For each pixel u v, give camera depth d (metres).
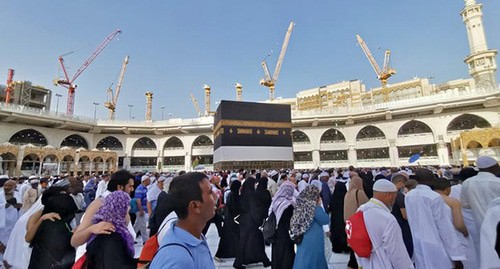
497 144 32.75
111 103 75.25
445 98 37.22
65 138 46.56
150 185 8.22
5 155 37.53
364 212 2.65
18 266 3.16
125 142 51.53
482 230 2.04
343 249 5.88
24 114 37.97
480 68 47.34
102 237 2.08
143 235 6.74
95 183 10.33
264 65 75.94
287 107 34.34
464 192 3.18
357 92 60.72
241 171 15.12
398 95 56.94
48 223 2.95
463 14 51.19
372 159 44.28
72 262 2.99
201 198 1.39
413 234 3.12
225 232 5.93
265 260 5.25
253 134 32.03
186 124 50.25
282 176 8.16
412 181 4.05
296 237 3.41
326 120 45.47
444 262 2.83
